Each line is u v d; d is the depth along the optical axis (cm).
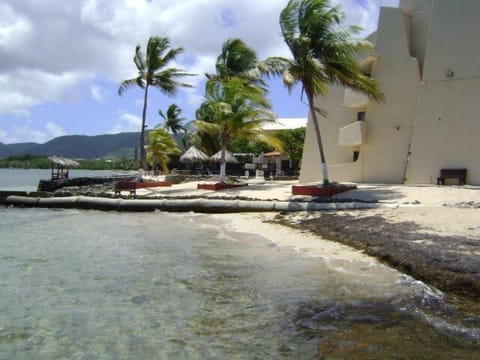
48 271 1054
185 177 4322
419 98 2553
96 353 620
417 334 653
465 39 2416
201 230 1681
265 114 2817
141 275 1013
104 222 1969
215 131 3112
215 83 2931
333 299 820
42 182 4172
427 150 2503
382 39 2823
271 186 2906
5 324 723
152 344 646
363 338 645
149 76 3197
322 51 2130
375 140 2830
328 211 1877
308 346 626
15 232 1670
